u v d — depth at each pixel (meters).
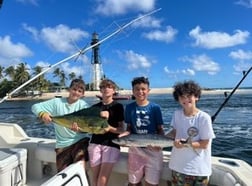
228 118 18.72
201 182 2.41
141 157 2.86
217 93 63.53
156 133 2.82
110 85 3.04
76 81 3.25
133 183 2.90
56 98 3.35
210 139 2.42
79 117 2.93
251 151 8.98
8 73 45.88
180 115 2.58
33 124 17.59
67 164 3.20
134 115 2.87
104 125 2.89
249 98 44.31
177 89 2.53
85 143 3.21
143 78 2.84
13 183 3.14
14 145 3.68
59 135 3.22
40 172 3.61
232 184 2.41
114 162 3.01
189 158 2.43
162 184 3.05
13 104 45.88
